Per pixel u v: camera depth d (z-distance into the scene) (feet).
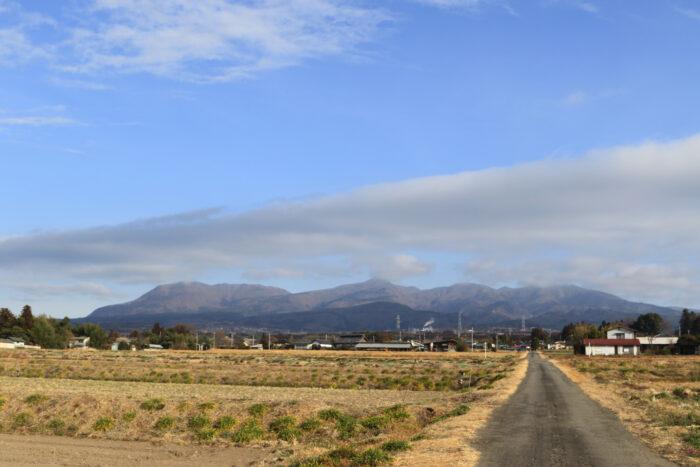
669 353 492.54
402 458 66.13
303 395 166.09
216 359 419.95
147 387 203.31
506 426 88.12
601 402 124.06
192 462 91.20
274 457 90.02
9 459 95.25
